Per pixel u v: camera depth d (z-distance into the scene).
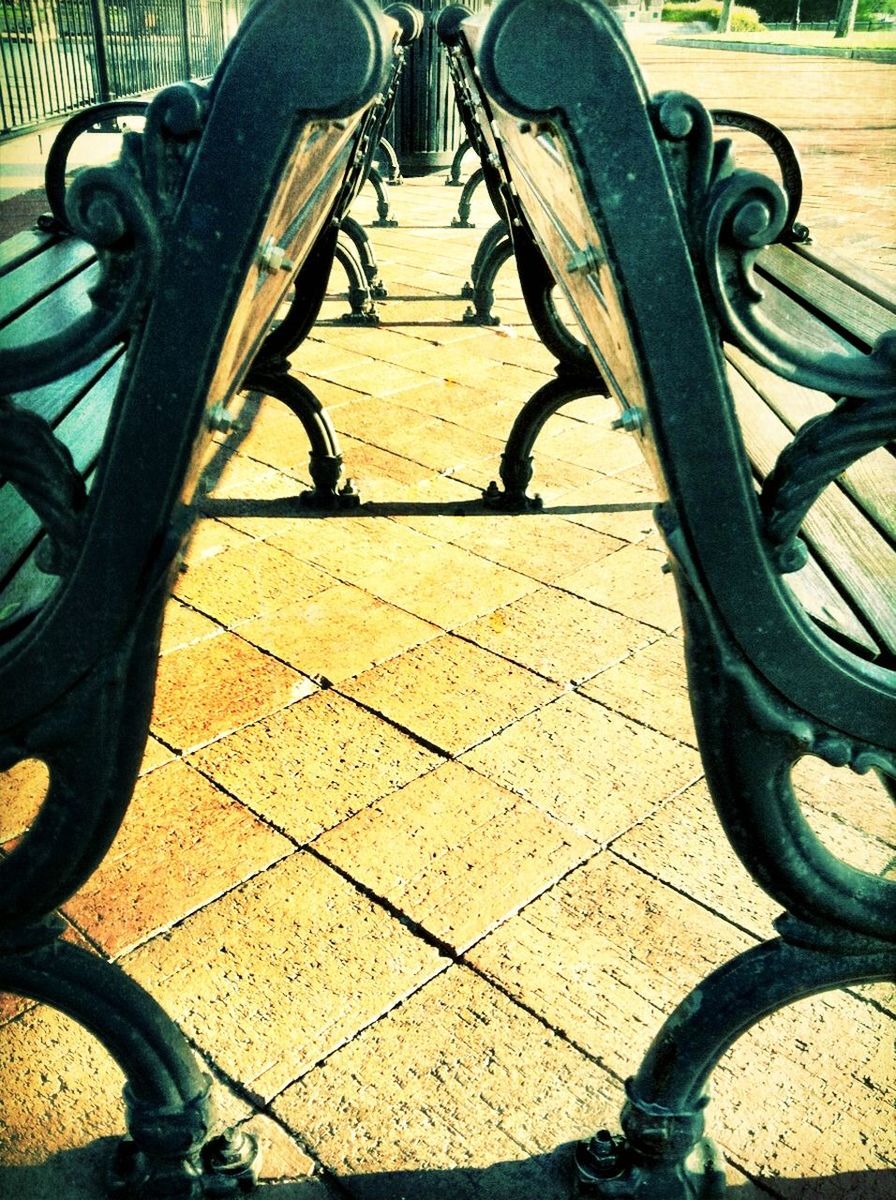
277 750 2.38
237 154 0.89
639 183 0.93
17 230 5.93
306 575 3.10
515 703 2.57
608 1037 1.74
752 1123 1.61
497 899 2.00
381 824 2.17
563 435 4.14
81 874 1.23
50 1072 1.68
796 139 11.45
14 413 1.00
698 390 1.03
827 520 1.67
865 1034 1.77
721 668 1.17
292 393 3.32
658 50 25.45
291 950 1.88
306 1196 1.50
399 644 2.79
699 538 1.10
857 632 1.27
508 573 3.14
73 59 8.66
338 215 3.00
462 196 7.37
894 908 1.29
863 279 2.75
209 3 11.36
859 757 1.22
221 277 0.94
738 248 0.97
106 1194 1.50
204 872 2.04
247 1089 1.64
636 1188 1.48
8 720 1.13
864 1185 1.52
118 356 2.34
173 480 1.03
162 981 1.81
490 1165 1.55
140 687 1.14
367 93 0.87
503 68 0.88
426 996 1.80
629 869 2.08
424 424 4.16
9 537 1.51
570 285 1.51
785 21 40.12
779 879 1.27
